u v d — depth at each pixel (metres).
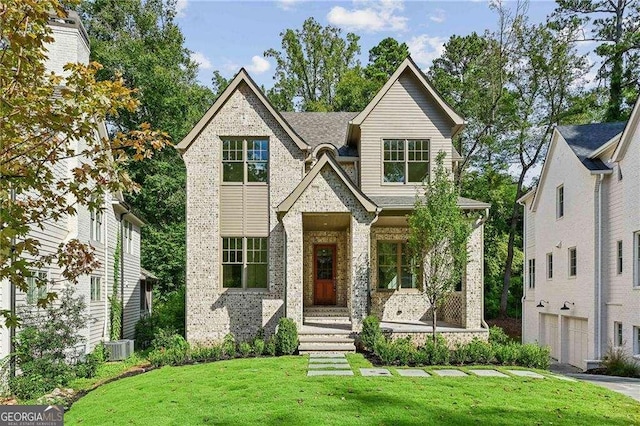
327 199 17.38
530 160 37.41
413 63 19.84
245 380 12.30
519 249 40.41
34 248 6.98
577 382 12.88
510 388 11.60
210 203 19.16
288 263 17.27
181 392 11.46
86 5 38.12
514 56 34.94
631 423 9.38
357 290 17.14
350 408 9.89
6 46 6.97
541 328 25.98
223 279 19.16
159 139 8.07
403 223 20.88
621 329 18.17
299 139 19.19
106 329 22.28
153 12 40.81
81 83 6.94
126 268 26.45
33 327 13.59
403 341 16.19
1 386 12.08
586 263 20.12
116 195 23.09
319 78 49.25
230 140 19.45
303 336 16.95
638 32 33.03
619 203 18.33
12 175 6.74
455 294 19.50
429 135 20.00
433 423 9.12
